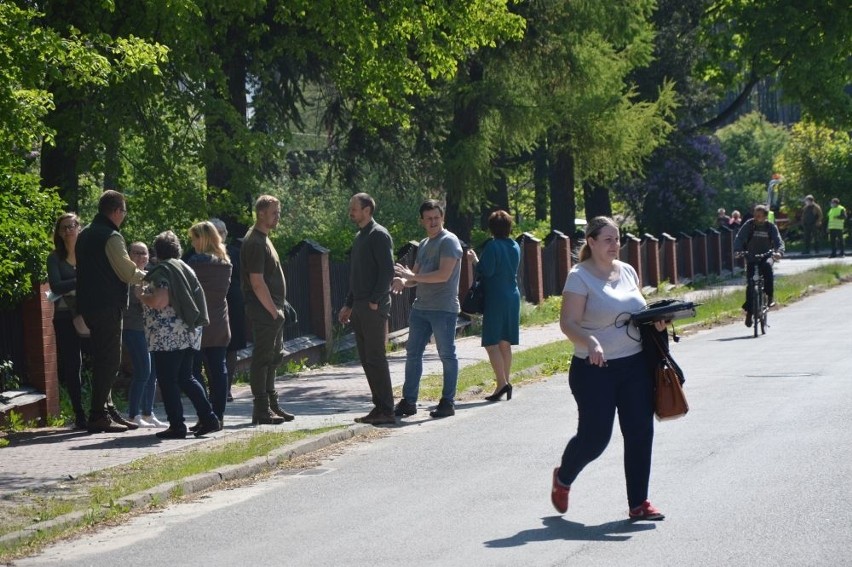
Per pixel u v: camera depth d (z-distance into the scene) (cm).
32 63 2194
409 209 7031
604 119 5234
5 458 1731
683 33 7612
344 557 1124
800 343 3131
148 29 2928
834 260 7931
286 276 3134
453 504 1352
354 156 4791
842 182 9456
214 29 3322
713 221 8150
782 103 6881
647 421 1234
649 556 1077
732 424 1809
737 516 1214
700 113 7912
